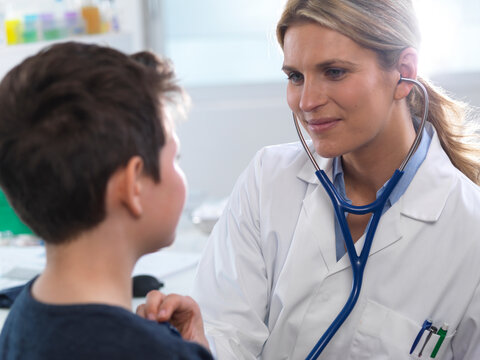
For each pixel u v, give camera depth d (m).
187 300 0.89
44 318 0.62
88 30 2.68
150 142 0.65
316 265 1.14
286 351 1.16
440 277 1.09
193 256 1.74
